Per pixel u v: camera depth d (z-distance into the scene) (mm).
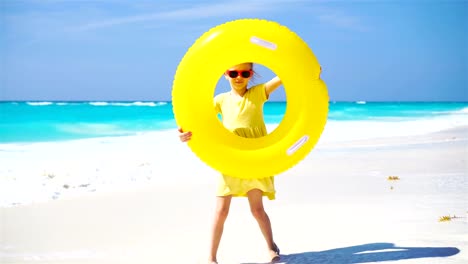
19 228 5387
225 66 4145
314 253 4387
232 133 4191
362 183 7742
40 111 32062
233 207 6379
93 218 5793
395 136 15836
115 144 13828
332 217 5645
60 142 14719
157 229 5309
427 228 5090
